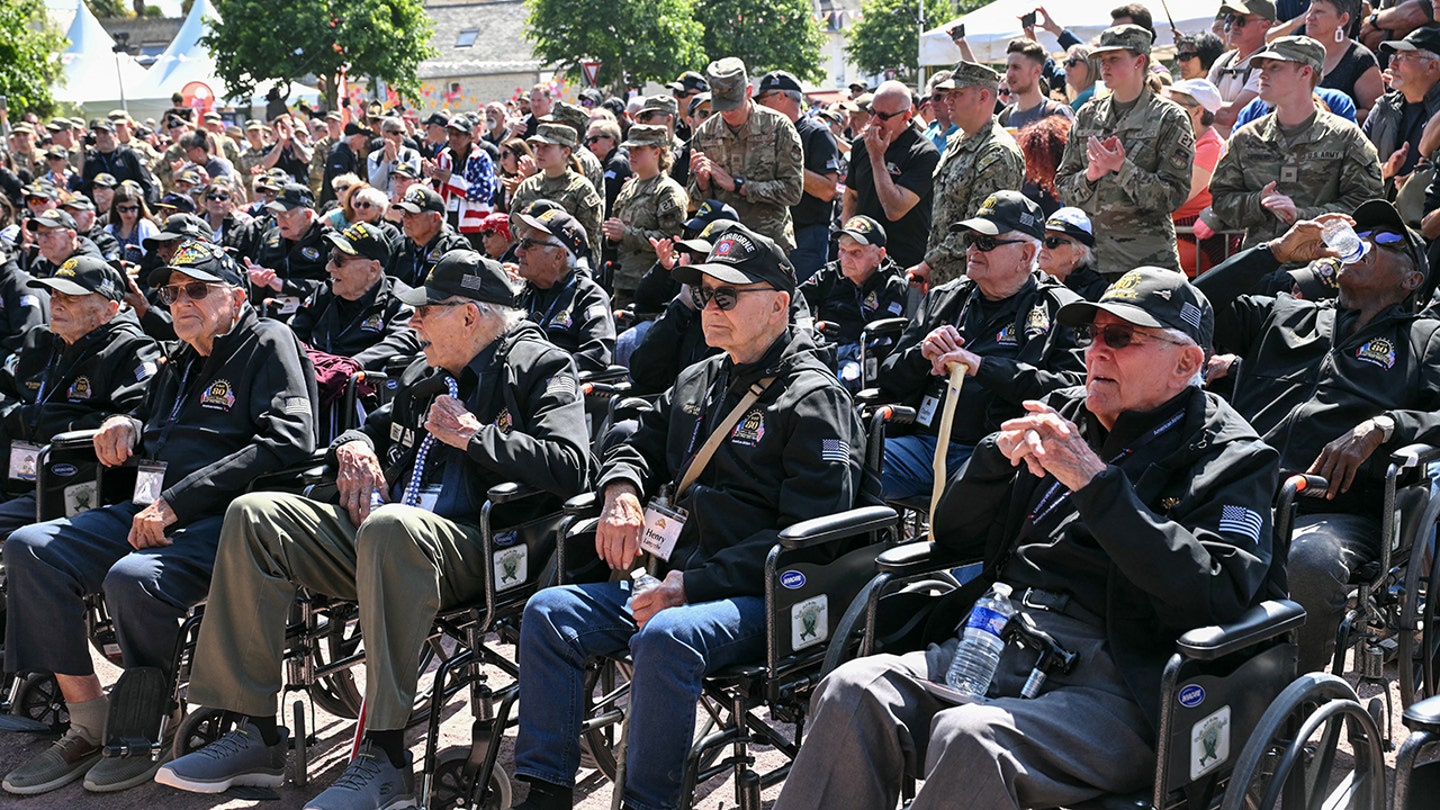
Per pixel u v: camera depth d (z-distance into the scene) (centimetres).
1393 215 409
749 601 337
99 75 3331
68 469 479
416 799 380
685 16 3497
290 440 433
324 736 458
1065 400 337
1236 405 441
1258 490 288
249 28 2980
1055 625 298
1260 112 697
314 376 467
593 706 387
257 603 393
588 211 813
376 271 639
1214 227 595
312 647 425
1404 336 414
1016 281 476
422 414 422
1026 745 273
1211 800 278
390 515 377
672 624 324
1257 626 271
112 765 418
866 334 588
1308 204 557
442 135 1488
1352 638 384
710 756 379
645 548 367
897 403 501
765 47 3828
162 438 452
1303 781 282
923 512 484
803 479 344
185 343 466
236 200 1325
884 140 729
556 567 378
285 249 884
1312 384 426
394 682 372
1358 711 274
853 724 286
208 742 418
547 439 397
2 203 952
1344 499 409
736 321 363
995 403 472
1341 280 421
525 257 612
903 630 331
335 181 1014
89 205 1026
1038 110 838
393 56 3055
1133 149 584
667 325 557
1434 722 245
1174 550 269
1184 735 266
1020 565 311
